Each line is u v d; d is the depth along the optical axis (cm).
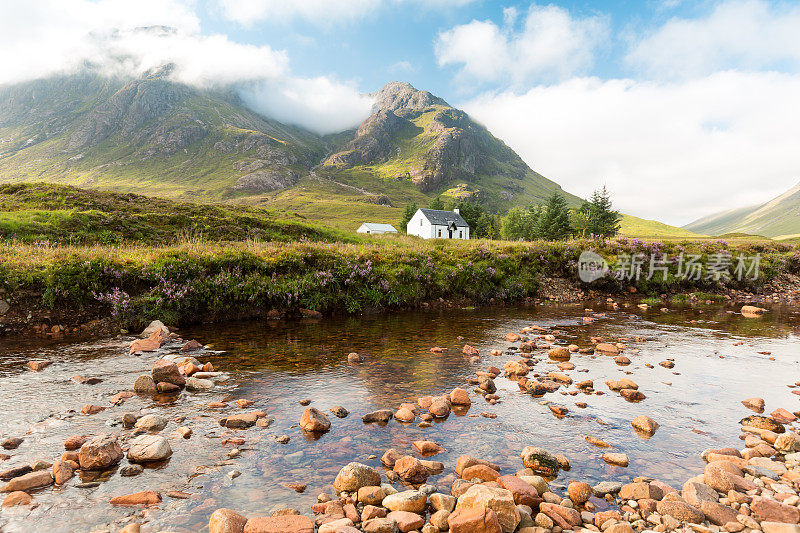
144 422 574
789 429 604
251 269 1544
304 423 585
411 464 462
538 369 889
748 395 745
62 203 3191
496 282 1988
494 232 12838
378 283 1686
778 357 1000
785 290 2438
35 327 1130
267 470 477
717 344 1133
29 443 523
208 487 441
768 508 406
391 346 1074
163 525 376
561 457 508
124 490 432
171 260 1408
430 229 11500
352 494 432
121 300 1228
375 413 621
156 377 736
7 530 362
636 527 390
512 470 484
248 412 630
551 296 2036
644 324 1423
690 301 2045
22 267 1180
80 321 1186
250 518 384
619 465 506
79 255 1331
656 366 922
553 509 405
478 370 871
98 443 484
